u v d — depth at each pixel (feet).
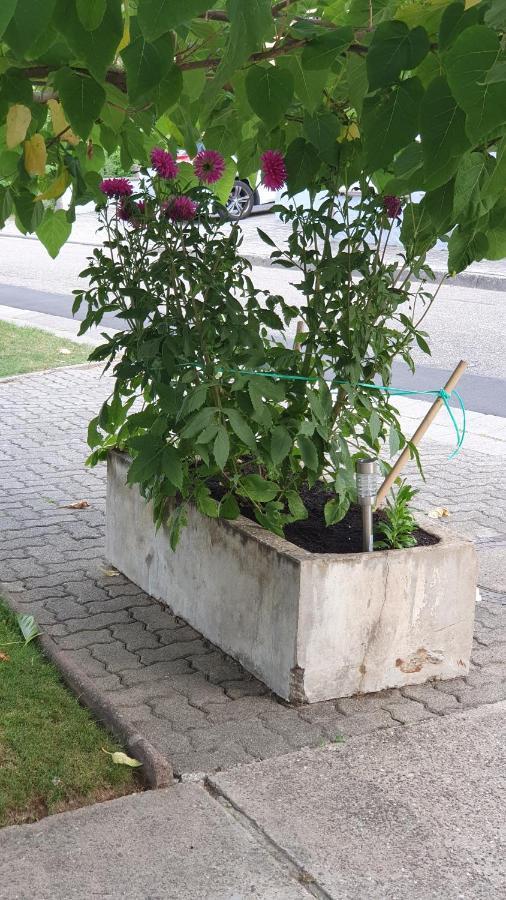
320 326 15.21
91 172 14.29
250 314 14.61
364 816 10.95
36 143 11.44
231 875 9.94
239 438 14.24
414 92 8.52
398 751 12.28
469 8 7.92
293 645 13.10
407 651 13.80
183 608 15.75
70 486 22.67
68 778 11.30
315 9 12.39
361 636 13.43
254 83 9.57
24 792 11.02
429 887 9.83
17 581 17.31
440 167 8.07
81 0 7.36
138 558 17.02
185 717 12.97
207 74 11.34
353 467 15.52
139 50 8.23
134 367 14.32
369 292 14.21
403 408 30.63
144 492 14.70
